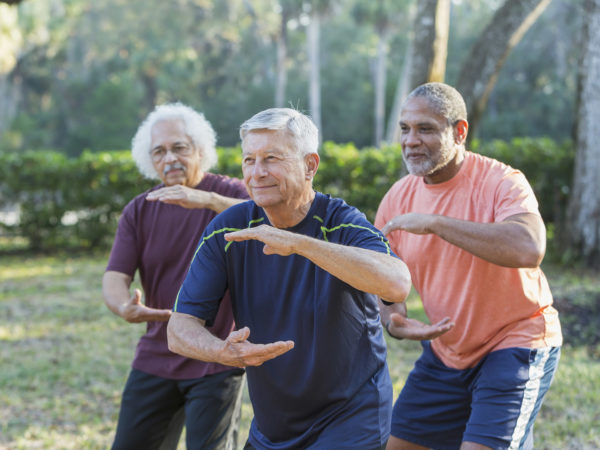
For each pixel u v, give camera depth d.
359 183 10.76
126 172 11.75
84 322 7.21
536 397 2.60
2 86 45.50
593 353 5.88
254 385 2.21
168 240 2.95
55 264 10.80
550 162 10.18
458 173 2.74
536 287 2.67
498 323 2.66
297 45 51.62
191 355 2.03
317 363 2.10
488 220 2.65
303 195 2.09
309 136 2.06
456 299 2.71
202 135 3.07
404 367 5.49
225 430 2.79
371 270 1.87
